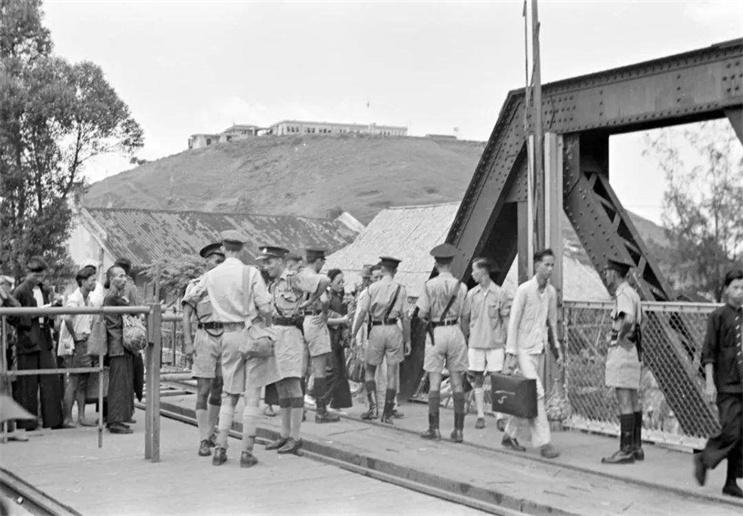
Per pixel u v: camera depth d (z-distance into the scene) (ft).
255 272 27.27
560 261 31.55
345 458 28.68
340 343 36.47
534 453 27.91
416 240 121.60
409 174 577.84
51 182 107.04
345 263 123.13
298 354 29.55
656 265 31.12
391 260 34.91
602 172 33.04
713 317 22.24
